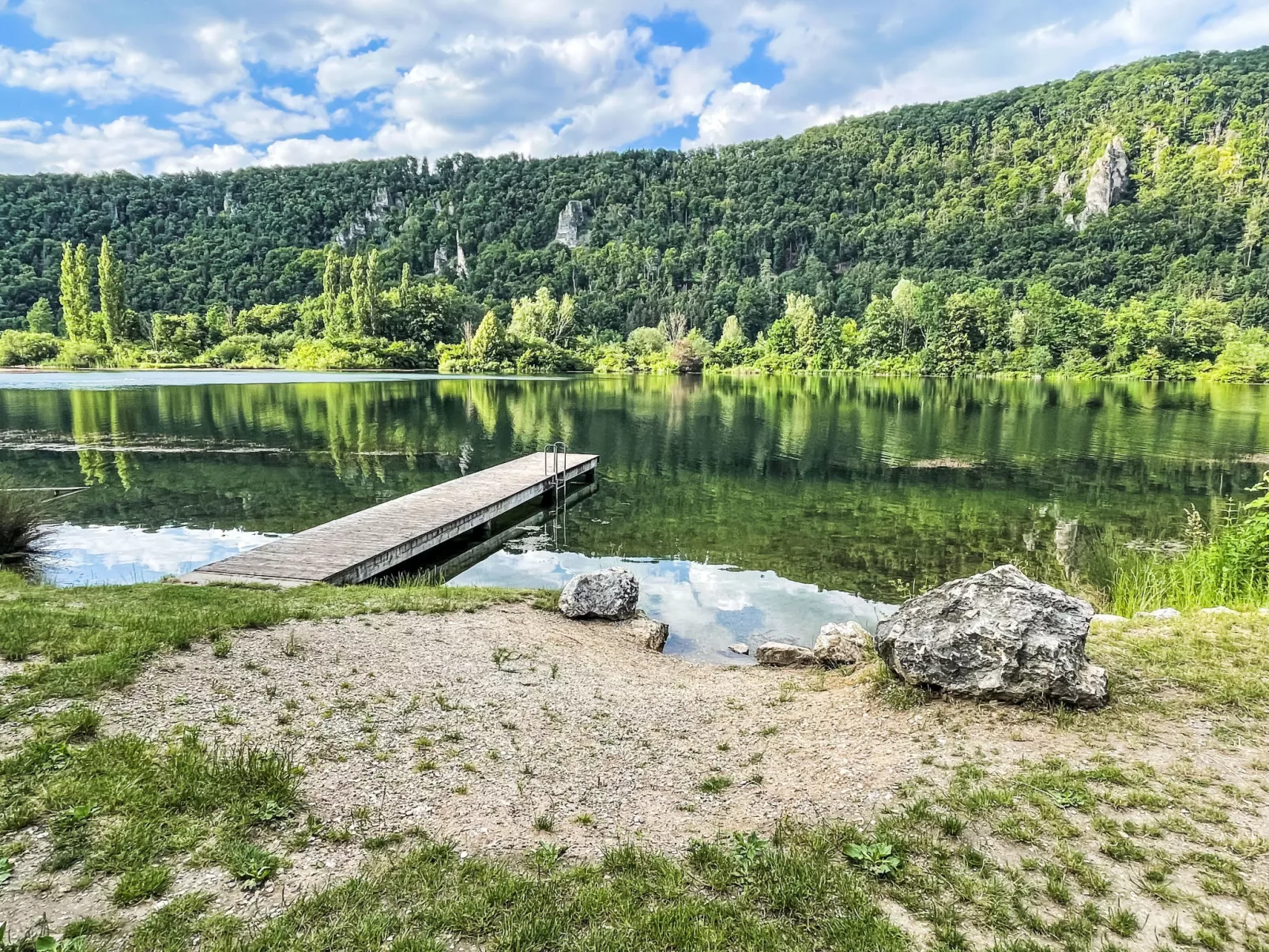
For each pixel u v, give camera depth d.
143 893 2.90
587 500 17.52
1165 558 12.15
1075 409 43.22
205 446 24.33
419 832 3.62
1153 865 3.26
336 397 45.62
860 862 3.38
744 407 45.50
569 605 8.27
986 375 82.81
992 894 3.09
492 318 93.94
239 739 4.37
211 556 11.87
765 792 4.22
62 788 3.54
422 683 5.67
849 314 121.12
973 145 171.25
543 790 4.20
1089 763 4.21
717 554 12.70
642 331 110.56
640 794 4.22
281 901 2.97
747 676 6.69
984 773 4.14
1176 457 24.39
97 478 18.69
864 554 12.71
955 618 5.31
